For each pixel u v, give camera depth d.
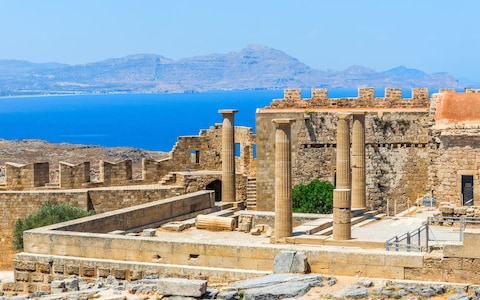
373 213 72.44
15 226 87.50
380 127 96.00
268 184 97.56
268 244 54.00
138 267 52.16
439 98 83.06
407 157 96.25
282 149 59.12
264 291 45.53
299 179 97.19
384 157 96.31
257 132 97.56
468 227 66.19
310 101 100.88
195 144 110.81
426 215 74.12
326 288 46.31
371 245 57.50
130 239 53.28
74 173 103.00
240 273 49.81
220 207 75.75
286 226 59.44
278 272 48.69
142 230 64.81
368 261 47.91
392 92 100.25
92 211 96.12
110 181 105.75
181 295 45.72
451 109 81.38
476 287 45.41
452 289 45.59
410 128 95.94
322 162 97.12
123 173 106.38
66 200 94.75
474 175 78.62
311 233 61.81
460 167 79.12
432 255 47.16
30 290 55.06
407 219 70.81
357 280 47.16
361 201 73.00
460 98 82.25
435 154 80.88
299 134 96.81
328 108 100.50
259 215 69.88
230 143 79.75
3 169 137.50
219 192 106.31
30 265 54.97
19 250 86.12
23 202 93.50
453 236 59.75
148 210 65.75
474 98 81.94
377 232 63.47
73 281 50.75
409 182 96.38
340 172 67.31
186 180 103.81
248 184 106.25
